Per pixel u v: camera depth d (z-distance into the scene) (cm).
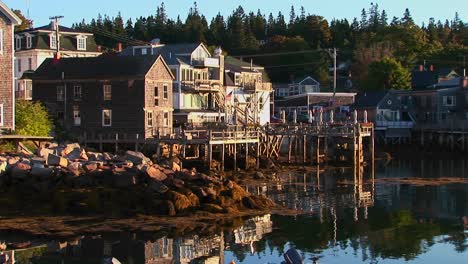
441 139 9519
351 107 10481
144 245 3259
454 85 10512
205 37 16262
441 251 3222
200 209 3953
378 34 15750
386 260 3062
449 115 10075
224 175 6025
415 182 5838
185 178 4234
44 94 7106
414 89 11206
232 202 4109
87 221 3688
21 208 3862
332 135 7125
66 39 9456
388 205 4497
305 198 4778
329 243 3359
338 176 6281
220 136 6331
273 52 15200
